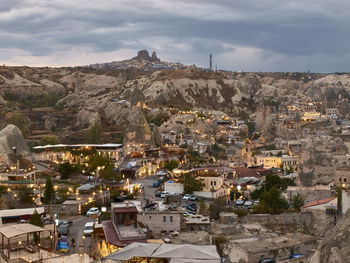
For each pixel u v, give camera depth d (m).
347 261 25.66
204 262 47.81
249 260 61.19
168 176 156.62
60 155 181.38
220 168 147.88
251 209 106.94
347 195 86.25
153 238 71.94
